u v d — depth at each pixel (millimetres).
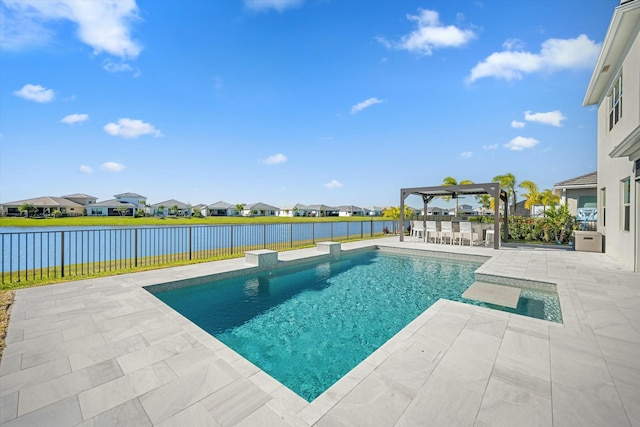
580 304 4367
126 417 1971
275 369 3361
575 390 2244
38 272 6809
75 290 5070
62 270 6129
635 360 2715
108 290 5074
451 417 1932
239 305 5488
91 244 18422
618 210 7945
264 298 5883
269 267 7699
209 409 2055
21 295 4770
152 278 5949
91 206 46844
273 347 3896
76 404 2107
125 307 4223
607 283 5605
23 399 2160
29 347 2998
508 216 14828
